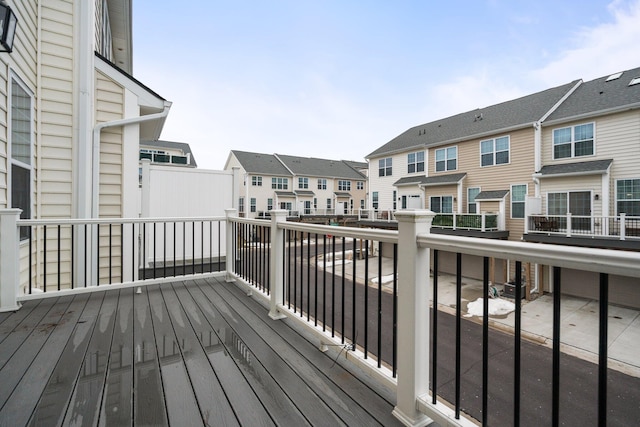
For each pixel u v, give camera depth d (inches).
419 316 48.4
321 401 54.1
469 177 480.7
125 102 164.4
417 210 48.7
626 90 362.3
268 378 61.0
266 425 47.6
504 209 426.9
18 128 116.4
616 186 342.6
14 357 67.8
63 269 140.3
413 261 48.4
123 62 394.3
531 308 314.5
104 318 92.9
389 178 626.8
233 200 200.4
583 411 145.3
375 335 217.2
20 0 116.3
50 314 95.4
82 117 144.0
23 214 119.9
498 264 406.9
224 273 142.7
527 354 211.2
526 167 412.2
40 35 134.0
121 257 159.6
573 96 418.9
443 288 389.7
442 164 523.2
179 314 97.4
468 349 215.6
